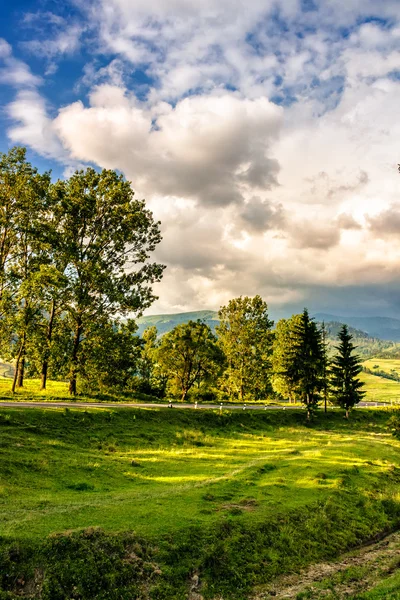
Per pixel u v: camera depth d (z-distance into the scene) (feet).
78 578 45.98
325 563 63.52
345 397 242.58
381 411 273.54
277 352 299.79
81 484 77.41
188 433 144.25
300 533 68.28
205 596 49.60
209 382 241.76
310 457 120.37
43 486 74.13
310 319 240.12
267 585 54.75
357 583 57.82
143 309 178.19
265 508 72.74
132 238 173.37
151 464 101.14
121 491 77.36
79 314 163.22
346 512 80.33
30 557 46.88
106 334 169.07
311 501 80.38
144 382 257.55
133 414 146.92
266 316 293.64
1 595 41.78
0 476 73.82
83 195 163.94
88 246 165.37
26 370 192.65
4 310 154.30
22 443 95.45
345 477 98.48
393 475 110.01
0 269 155.84
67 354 165.37
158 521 60.64
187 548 55.77
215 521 63.16
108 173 172.86
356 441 159.22
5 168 157.69
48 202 163.32
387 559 67.31
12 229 159.43
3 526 51.90
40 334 162.30
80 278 161.07
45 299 161.58
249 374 280.51
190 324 237.25
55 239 156.97
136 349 184.96
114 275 171.01
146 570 50.19
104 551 50.47
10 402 138.21
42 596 43.14
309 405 221.05
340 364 249.75
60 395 163.73
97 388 178.60
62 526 54.13
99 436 118.52
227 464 109.29
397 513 87.40
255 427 183.93
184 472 97.30
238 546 59.67
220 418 176.86
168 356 232.94
